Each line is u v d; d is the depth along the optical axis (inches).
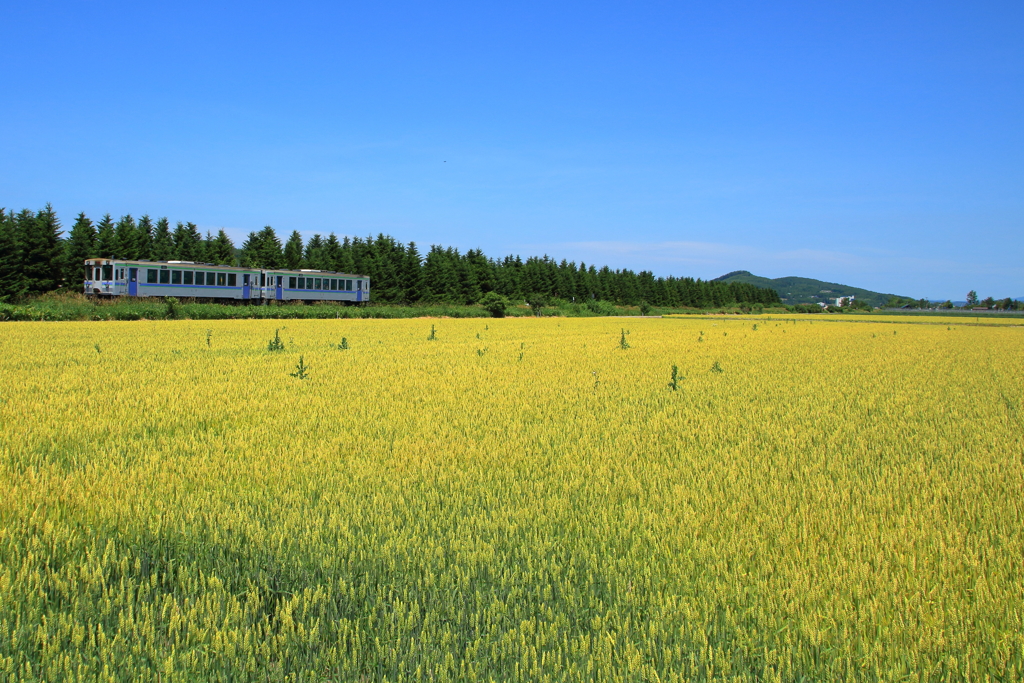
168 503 223.9
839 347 1045.2
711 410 429.1
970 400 483.5
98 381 515.8
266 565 177.3
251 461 280.2
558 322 2294.5
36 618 148.5
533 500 232.2
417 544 189.9
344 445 311.7
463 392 489.4
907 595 162.7
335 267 3444.9
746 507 227.0
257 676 129.7
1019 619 149.6
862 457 303.1
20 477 245.3
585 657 134.8
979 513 222.8
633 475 268.1
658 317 3376.0
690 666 132.1
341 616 153.3
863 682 131.1
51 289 2362.2
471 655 136.0
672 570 175.2
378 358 746.2
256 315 2021.4
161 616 148.9
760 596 161.6
